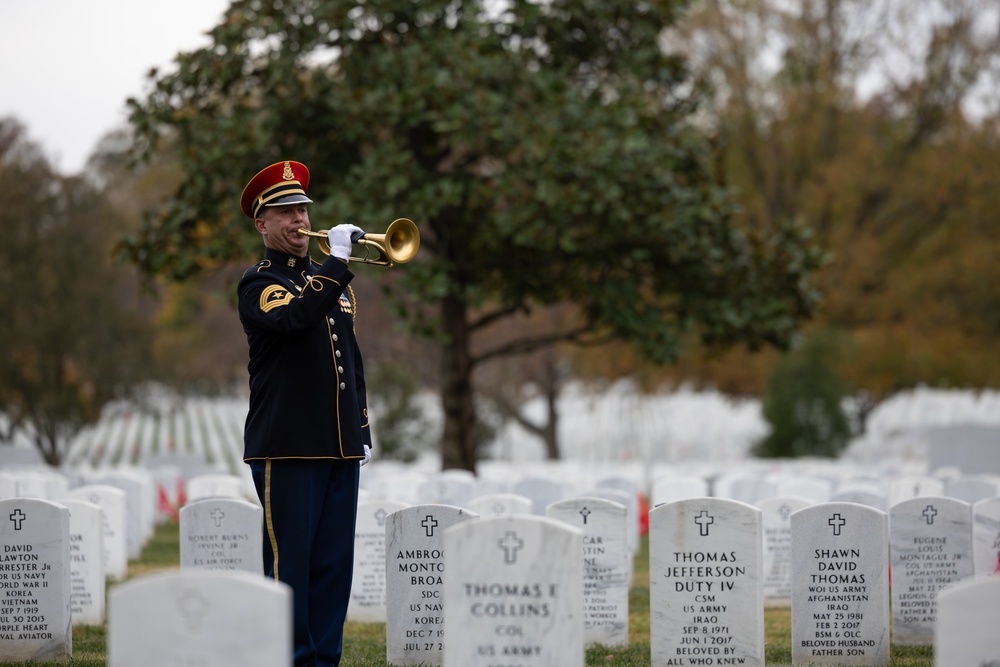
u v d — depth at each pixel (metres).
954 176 74.62
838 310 73.62
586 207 33.69
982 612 10.98
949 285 75.00
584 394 81.62
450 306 38.28
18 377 52.53
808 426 63.84
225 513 18.41
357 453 13.88
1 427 62.56
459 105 33.03
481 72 34.00
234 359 104.25
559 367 82.62
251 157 34.38
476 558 12.52
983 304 74.31
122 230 60.84
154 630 10.09
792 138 76.44
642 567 29.67
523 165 34.00
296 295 13.62
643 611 22.88
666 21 38.56
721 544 15.65
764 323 36.75
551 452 76.31
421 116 33.53
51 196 55.03
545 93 34.72
